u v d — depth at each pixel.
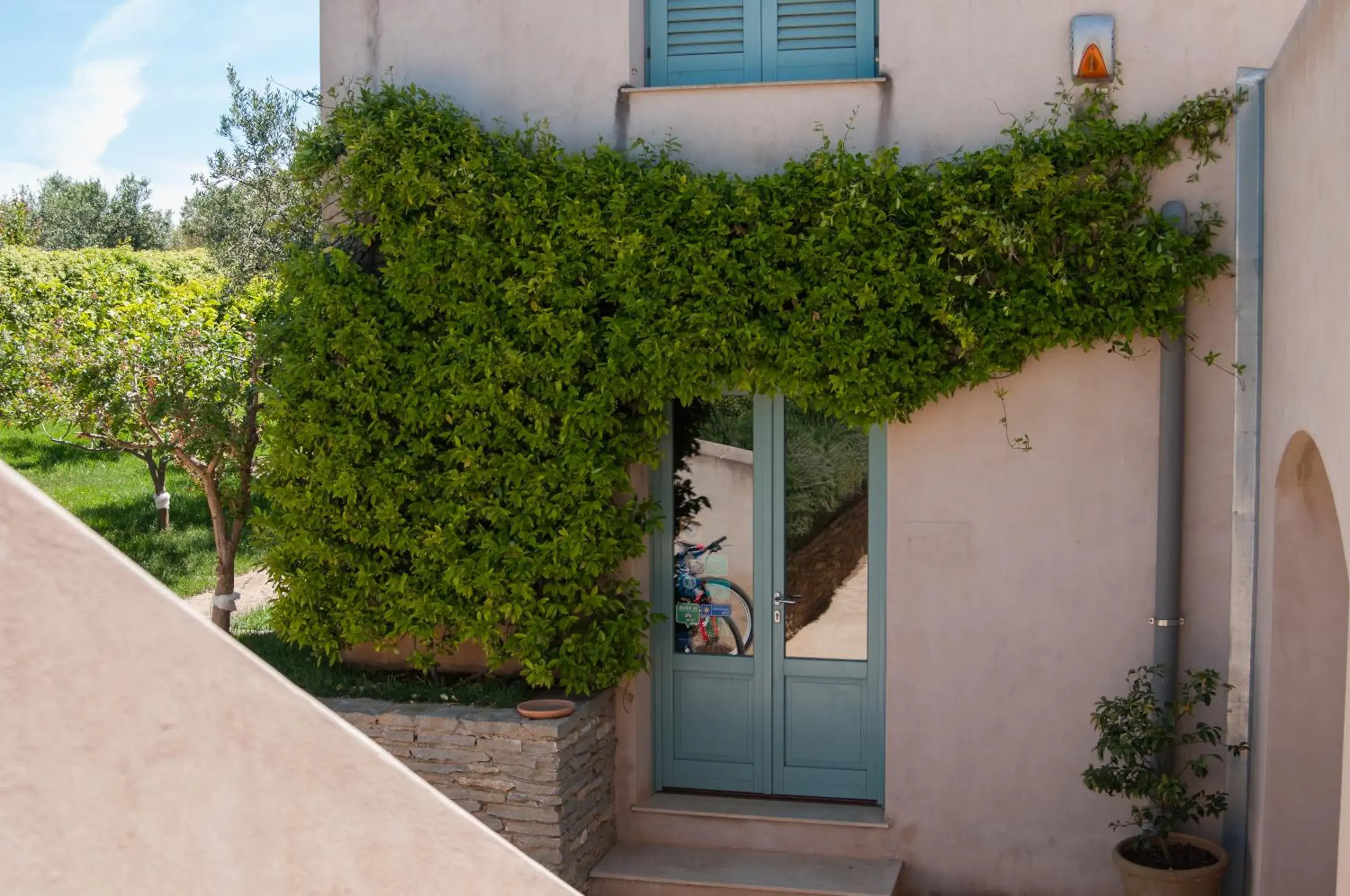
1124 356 6.23
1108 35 6.11
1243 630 5.80
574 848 6.36
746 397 6.89
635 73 6.88
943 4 6.39
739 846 6.79
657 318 6.38
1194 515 6.19
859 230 6.16
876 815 6.71
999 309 6.10
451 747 6.30
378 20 7.06
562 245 6.52
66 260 15.27
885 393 6.20
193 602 11.77
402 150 6.58
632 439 6.59
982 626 6.45
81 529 0.92
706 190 6.30
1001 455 6.38
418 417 6.69
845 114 6.52
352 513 6.79
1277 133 5.26
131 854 0.93
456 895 1.02
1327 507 5.02
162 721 0.94
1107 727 5.85
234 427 9.16
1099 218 6.00
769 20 6.93
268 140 12.94
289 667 7.25
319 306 6.79
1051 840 6.41
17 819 0.91
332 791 0.98
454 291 6.60
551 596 6.70
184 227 22.22
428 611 6.70
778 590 6.91
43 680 0.91
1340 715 5.06
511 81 6.91
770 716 6.96
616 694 6.91
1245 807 5.86
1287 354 4.92
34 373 10.45
